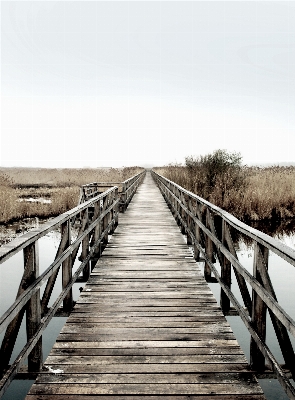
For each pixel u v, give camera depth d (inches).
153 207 526.6
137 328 132.3
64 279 144.3
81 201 436.5
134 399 90.8
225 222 142.2
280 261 316.2
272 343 171.5
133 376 100.7
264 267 94.6
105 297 165.2
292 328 71.6
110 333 127.8
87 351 114.7
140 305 155.3
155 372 102.7
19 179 1398.9
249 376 101.2
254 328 103.3
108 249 263.1
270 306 86.1
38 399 90.7
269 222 482.3
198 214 225.1
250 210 490.6
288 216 505.4
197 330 131.0
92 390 94.3
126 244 280.4
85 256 190.7
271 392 133.3
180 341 122.2
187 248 267.1
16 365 84.7
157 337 125.0
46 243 409.1
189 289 176.9
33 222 534.9
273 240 89.0
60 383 97.4
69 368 104.7
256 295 101.9
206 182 573.3
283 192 535.2
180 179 675.4
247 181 573.0
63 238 135.9
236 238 404.8
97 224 232.1
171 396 92.1
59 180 1312.7
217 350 116.0
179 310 149.9
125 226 364.8
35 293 100.5
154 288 178.1
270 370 103.2
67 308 148.3
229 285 146.2
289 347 88.6
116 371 103.0
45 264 316.5
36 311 100.9
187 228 278.7
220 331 130.3
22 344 172.9
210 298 164.6
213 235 166.7
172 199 463.8
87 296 166.2
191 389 94.9
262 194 507.5
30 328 100.3
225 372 102.8
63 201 615.8
